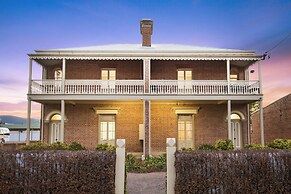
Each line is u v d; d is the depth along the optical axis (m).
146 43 19.61
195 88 16.61
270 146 11.54
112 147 11.47
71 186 5.32
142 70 18.34
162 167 11.61
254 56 16.03
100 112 17.91
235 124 18.22
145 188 8.12
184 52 16.33
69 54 15.72
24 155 5.44
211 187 5.27
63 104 15.53
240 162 5.37
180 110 17.97
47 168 5.38
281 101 19.28
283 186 5.35
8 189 5.31
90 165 5.41
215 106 18.20
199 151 5.62
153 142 17.70
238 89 16.11
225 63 18.53
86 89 16.67
